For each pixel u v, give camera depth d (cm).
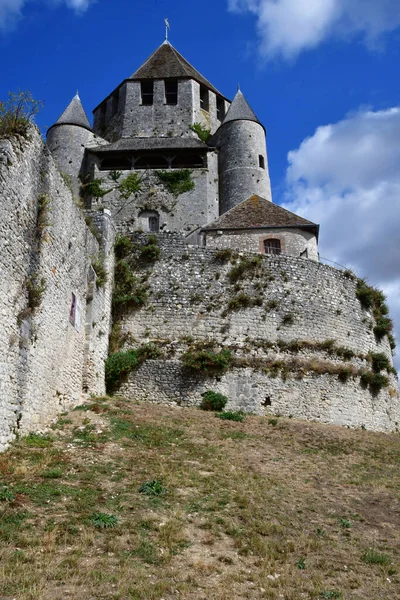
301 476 1184
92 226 1917
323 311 2223
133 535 757
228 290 2109
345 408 2103
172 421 1532
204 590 647
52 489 877
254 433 1549
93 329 1720
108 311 1942
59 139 4181
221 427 1558
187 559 723
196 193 3956
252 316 2089
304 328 2147
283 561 757
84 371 1642
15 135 1144
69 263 1515
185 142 4228
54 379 1358
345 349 2200
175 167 4144
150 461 1112
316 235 2833
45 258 1302
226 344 2020
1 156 1068
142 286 2078
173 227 3853
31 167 1225
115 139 4538
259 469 1192
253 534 828
